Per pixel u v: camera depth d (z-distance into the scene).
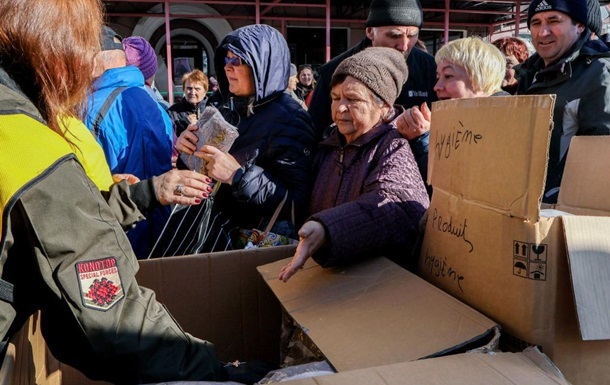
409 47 2.51
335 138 1.60
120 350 0.85
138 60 3.19
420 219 1.32
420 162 1.57
